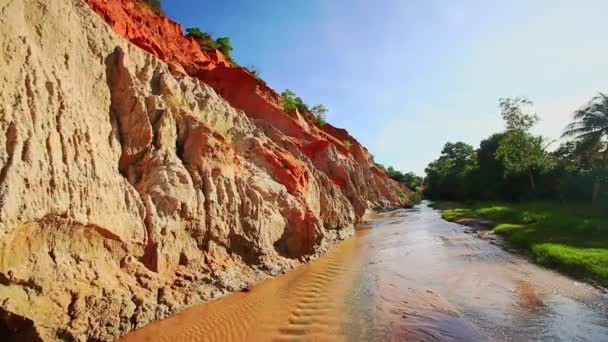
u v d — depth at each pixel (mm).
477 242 22047
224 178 13422
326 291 12477
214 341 8523
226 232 12734
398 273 15094
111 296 8133
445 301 11578
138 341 8117
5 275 6379
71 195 7812
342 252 19969
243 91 34406
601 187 31375
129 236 9383
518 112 41656
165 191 10938
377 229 30797
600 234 18266
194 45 35812
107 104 10742
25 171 6809
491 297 11875
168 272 10352
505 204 40219
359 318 10141
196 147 13062
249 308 10562
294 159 22016
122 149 11031
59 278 7359
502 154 43156
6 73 7109
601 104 31438
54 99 8094
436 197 82125
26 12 8398
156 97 12547
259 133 21828
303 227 17234
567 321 9734
